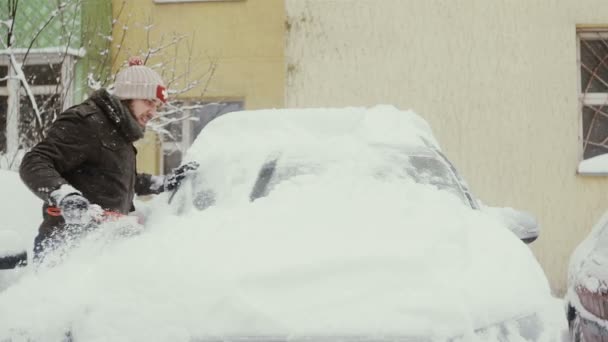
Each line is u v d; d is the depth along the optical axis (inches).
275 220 136.6
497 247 137.8
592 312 155.9
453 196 160.4
